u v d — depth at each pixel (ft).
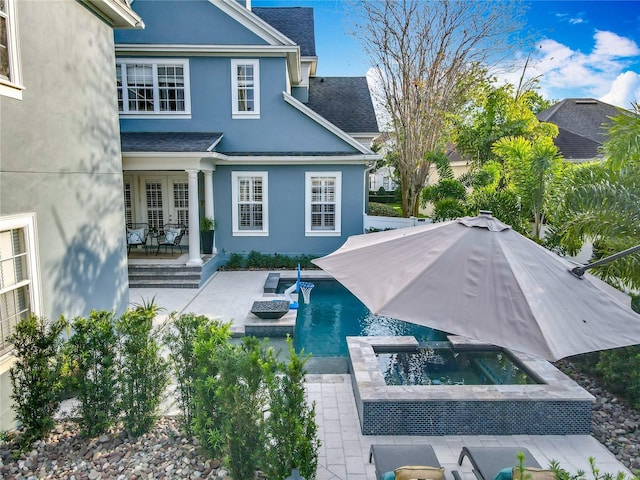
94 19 25.67
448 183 64.69
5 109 18.07
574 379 23.44
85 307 24.64
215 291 40.91
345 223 51.26
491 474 14.02
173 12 47.16
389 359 25.66
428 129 60.85
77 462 15.43
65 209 22.59
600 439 18.21
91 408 16.40
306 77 61.72
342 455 16.99
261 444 12.82
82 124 24.32
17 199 18.85
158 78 48.57
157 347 17.21
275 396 12.45
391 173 105.60
